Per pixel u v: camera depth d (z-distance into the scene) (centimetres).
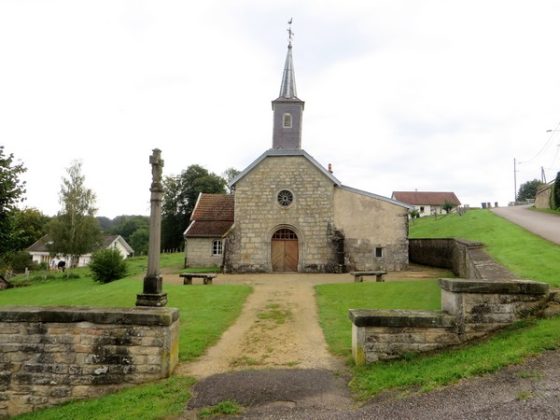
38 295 2098
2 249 2006
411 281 1648
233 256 2292
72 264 3969
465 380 519
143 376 671
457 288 670
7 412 679
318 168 2333
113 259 2261
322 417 486
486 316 670
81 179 3922
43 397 679
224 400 561
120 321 678
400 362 648
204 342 864
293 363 727
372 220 2320
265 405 539
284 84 2642
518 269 1009
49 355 683
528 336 613
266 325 1032
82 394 675
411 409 470
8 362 686
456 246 1967
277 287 1662
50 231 3850
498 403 448
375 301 1249
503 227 2073
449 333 664
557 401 432
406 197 7281
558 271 950
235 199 2342
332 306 1229
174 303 1284
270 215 2322
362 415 476
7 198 1903
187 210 5172
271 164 2361
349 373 654
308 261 2284
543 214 2819
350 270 2294
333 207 2320
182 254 4341
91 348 679
